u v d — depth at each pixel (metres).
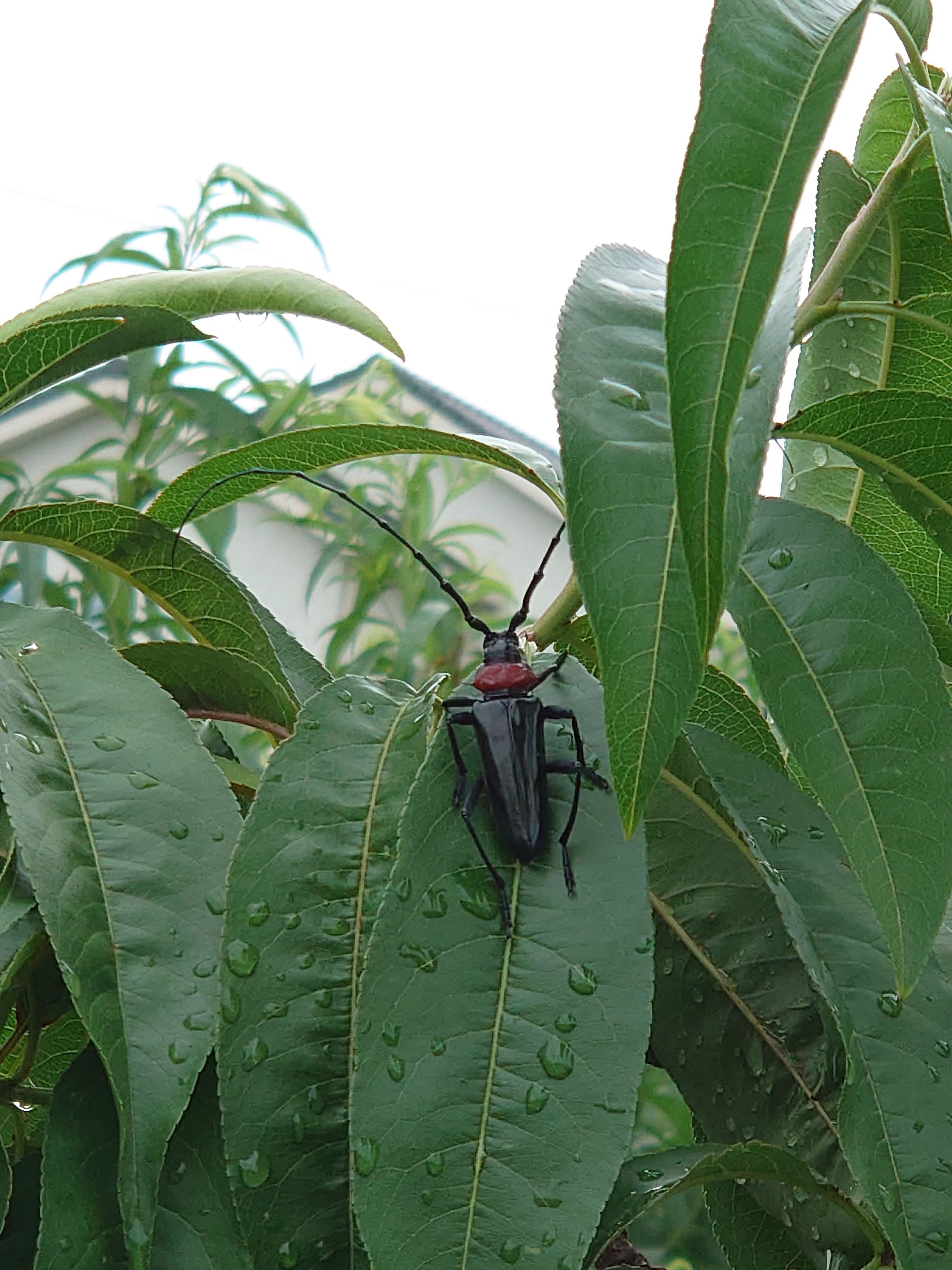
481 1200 0.40
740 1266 0.49
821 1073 0.47
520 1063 0.40
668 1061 0.48
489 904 0.42
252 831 0.42
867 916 0.44
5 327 0.48
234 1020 0.41
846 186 0.49
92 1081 0.42
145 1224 0.40
